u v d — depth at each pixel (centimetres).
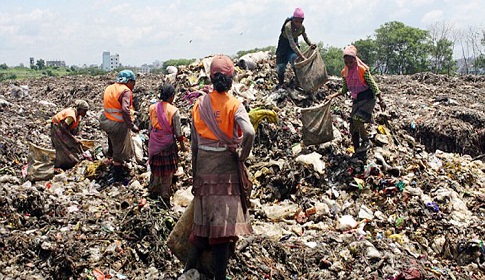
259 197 661
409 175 716
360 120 709
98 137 965
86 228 540
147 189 648
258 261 500
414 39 6128
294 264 513
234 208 417
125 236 523
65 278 474
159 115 574
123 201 616
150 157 585
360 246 540
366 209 646
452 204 664
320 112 722
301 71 856
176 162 590
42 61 6369
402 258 533
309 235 578
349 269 513
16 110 1124
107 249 502
